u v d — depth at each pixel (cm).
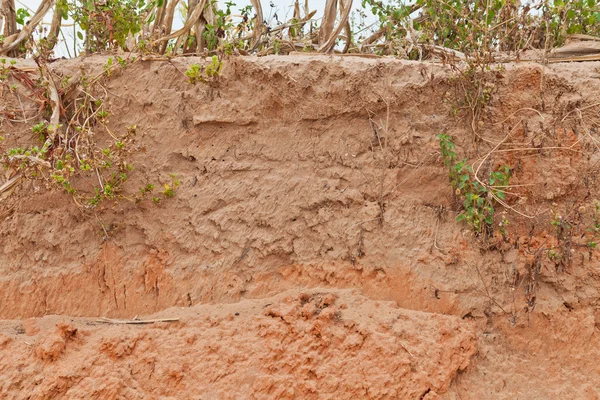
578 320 482
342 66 512
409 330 461
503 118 508
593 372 471
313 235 508
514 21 571
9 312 496
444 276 493
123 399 434
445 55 525
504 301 489
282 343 457
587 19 600
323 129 519
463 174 502
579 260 491
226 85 521
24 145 515
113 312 504
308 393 442
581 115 504
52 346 443
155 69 525
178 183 510
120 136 521
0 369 441
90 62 530
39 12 577
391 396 436
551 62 554
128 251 513
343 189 512
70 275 505
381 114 515
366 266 498
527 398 459
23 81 523
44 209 511
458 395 451
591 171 500
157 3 575
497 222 502
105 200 514
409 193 512
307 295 485
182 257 510
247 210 511
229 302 500
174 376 447
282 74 512
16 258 506
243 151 519
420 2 612
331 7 589
